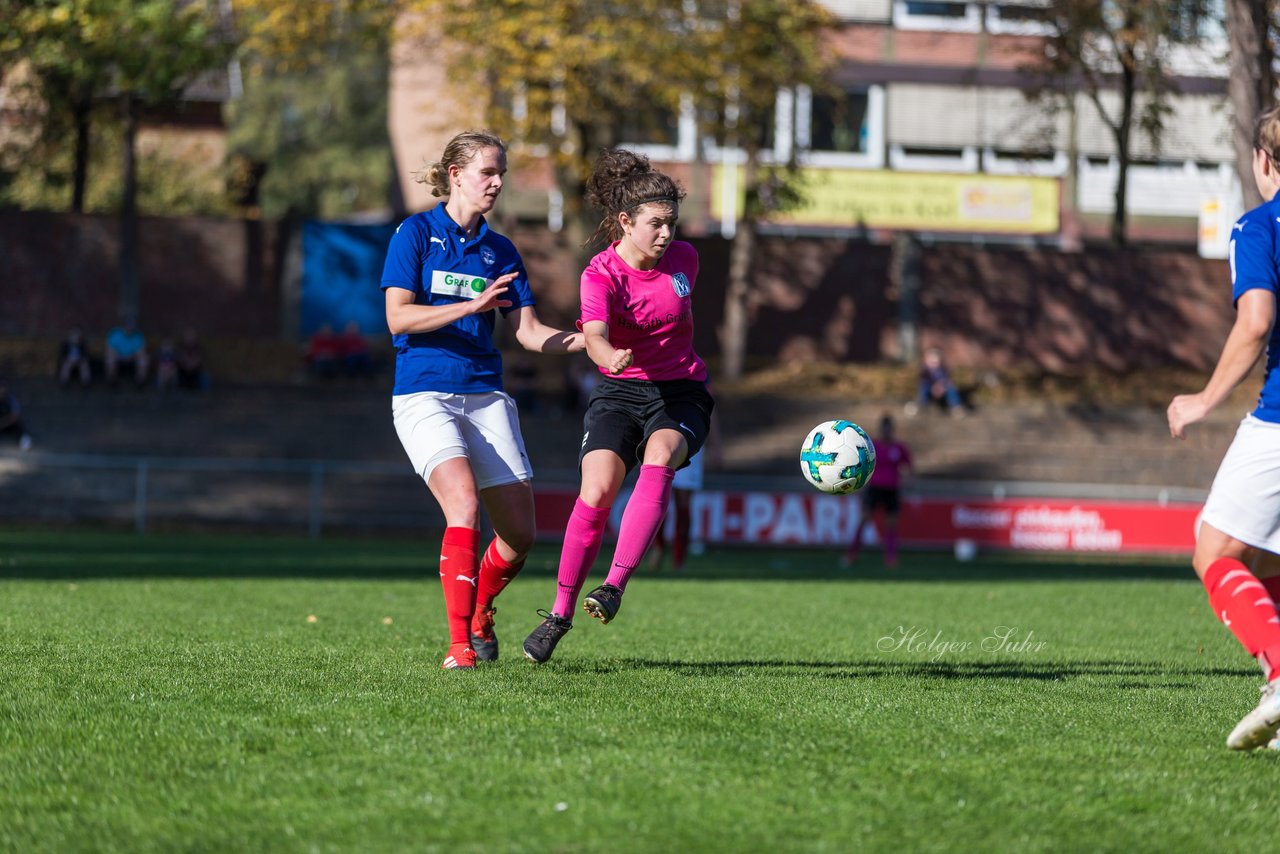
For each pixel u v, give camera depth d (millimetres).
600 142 115312
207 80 124875
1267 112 16297
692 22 106188
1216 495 16266
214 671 21672
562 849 11734
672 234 21875
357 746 15656
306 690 19562
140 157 157750
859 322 133625
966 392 125625
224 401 112375
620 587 21469
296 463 107188
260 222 130000
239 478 103562
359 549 79062
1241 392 126375
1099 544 94750
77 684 20031
